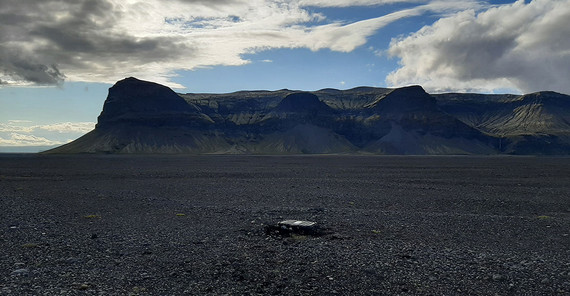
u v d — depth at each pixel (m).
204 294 14.84
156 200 40.97
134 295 14.55
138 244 22.11
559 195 47.72
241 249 21.20
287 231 25.30
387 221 29.61
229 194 47.44
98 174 83.25
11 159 194.50
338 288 15.69
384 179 70.88
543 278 17.03
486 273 17.66
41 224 27.64
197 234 24.75
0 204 37.44
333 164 141.38
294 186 57.56
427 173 89.00
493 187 56.75
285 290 15.38
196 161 171.50
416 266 18.53
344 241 23.20
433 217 31.53
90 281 15.94
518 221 30.17
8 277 16.17
